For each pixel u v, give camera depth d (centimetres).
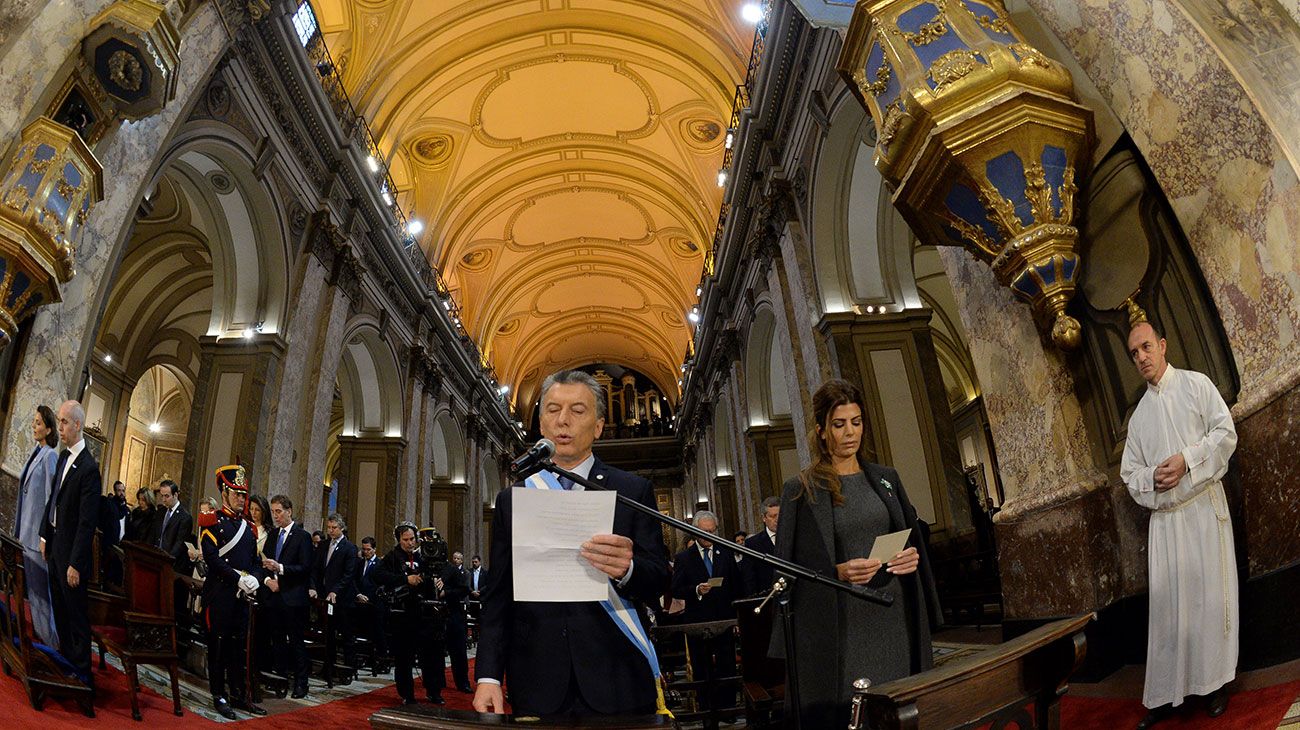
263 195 1042
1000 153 378
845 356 977
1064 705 379
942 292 1667
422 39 1452
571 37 1614
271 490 1016
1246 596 313
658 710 206
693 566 642
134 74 590
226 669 542
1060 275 388
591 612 213
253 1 898
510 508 226
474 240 2219
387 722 156
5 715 357
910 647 244
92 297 634
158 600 471
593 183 2139
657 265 2523
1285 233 299
